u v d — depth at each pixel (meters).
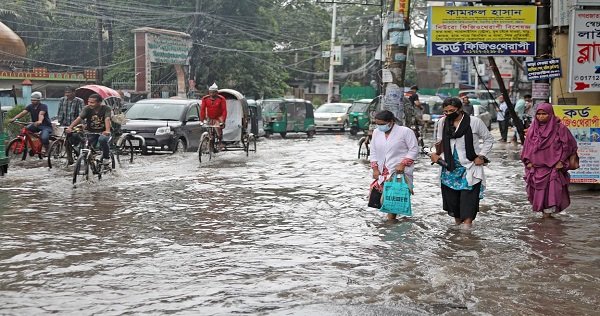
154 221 9.36
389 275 6.62
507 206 10.98
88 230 8.69
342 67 66.06
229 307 5.57
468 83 64.88
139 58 37.88
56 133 19.00
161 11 43.16
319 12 55.97
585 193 12.27
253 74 45.78
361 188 12.96
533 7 12.41
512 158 20.39
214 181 13.82
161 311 5.45
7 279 6.38
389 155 9.45
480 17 12.45
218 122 18.84
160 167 16.48
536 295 5.98
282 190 12.61
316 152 22.50
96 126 13.78
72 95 16.95
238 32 45.09
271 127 32.53
